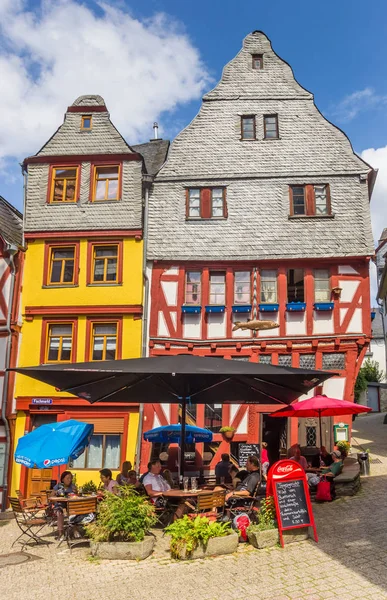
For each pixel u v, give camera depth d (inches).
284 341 640.4
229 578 271.4
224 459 498.9
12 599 262.5
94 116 713.6
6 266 661.3
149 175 684.7
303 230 666.8
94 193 688.4
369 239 657.6
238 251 664.4
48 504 410.6
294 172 687.7
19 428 634.8
